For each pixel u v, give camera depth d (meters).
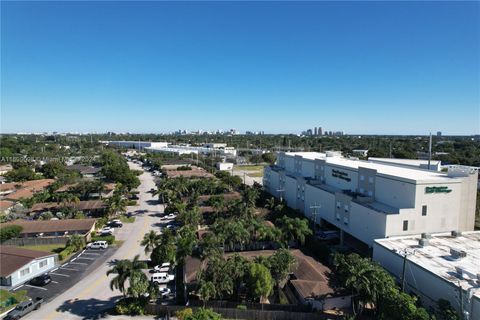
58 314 39.28
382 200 58.78
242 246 57.38
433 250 44.91
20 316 38.25
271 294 42.88
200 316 33.59
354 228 58.66
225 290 40.47
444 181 52.75
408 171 61.62
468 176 54.56
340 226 63.34
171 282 47.34
